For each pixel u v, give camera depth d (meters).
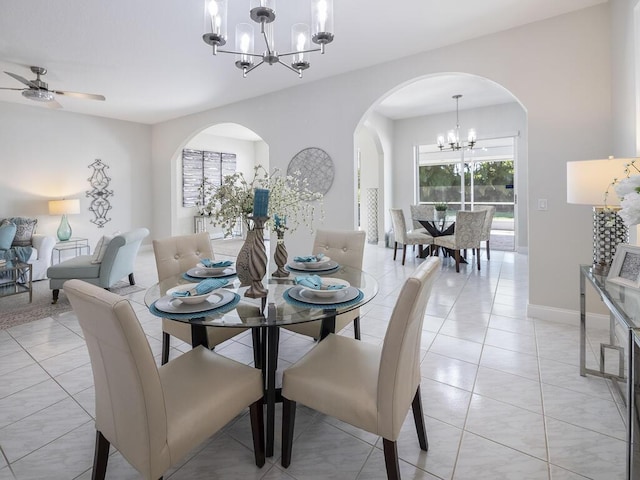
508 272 5.09
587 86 2.90
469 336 2.86
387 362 1.29
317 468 1.52
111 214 6.62
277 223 2.12
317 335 2.26
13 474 1.50
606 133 2.85
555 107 3.04
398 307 1.26
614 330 2.23
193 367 1.55
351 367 1.54
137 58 3.80
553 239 3.11
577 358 2.45
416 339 1.47
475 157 7.23
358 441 1.70
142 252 6.96
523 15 3.00
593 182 2.00
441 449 1.62
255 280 1.80
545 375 2.24
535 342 2.72
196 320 1.48
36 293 4.26
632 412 1.26
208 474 1.49
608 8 2.80
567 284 3.08
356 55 3.77
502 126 6.52
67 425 1.83
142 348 1.09
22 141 5.54
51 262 5.11
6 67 4.02
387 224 7.42
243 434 1.75
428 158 7.56
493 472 1.48
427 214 6.56
